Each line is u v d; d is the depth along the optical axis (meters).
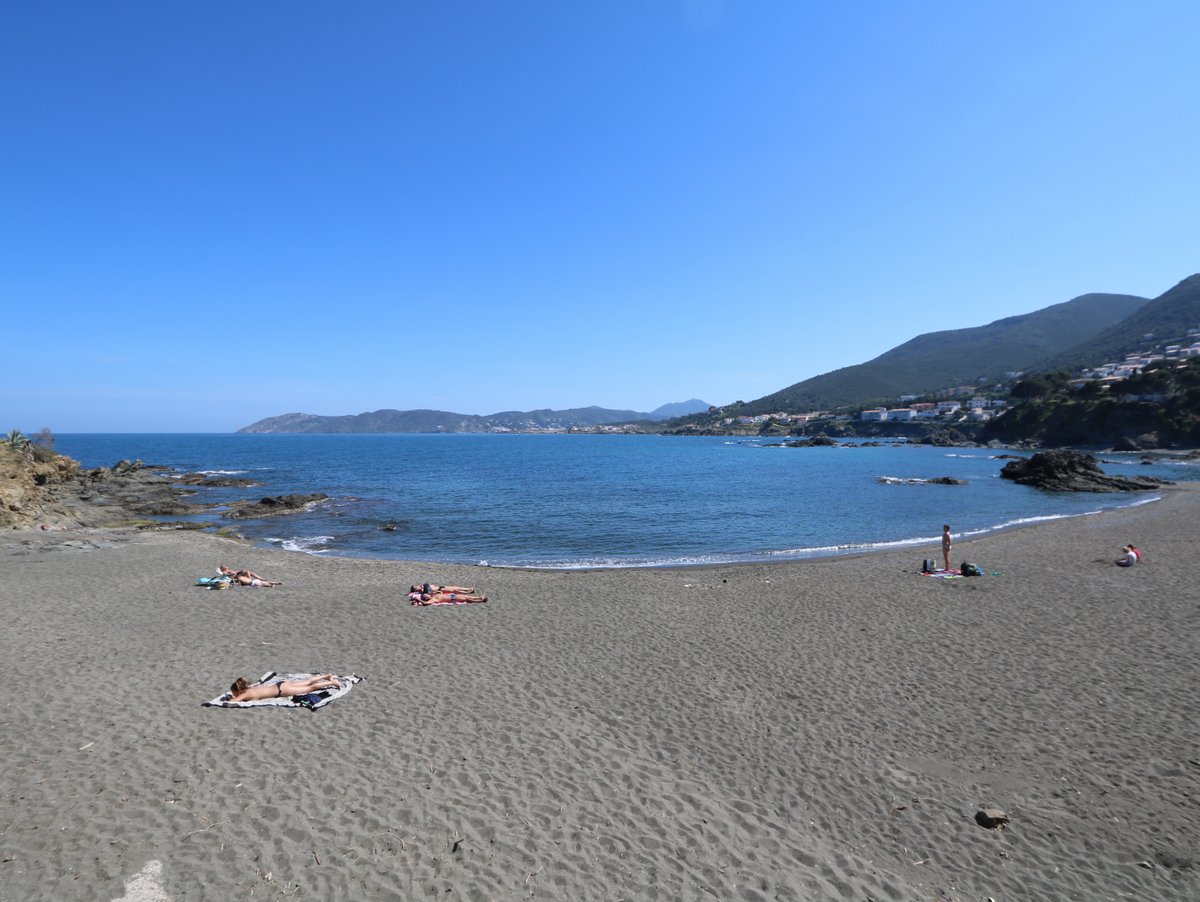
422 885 6.32
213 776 8.06
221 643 13.51
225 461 104.94
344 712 10.13
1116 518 34.25
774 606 17.36
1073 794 8.20
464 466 91.44
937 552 25.94
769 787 8.37
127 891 6.04
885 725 10.12
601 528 35.72
